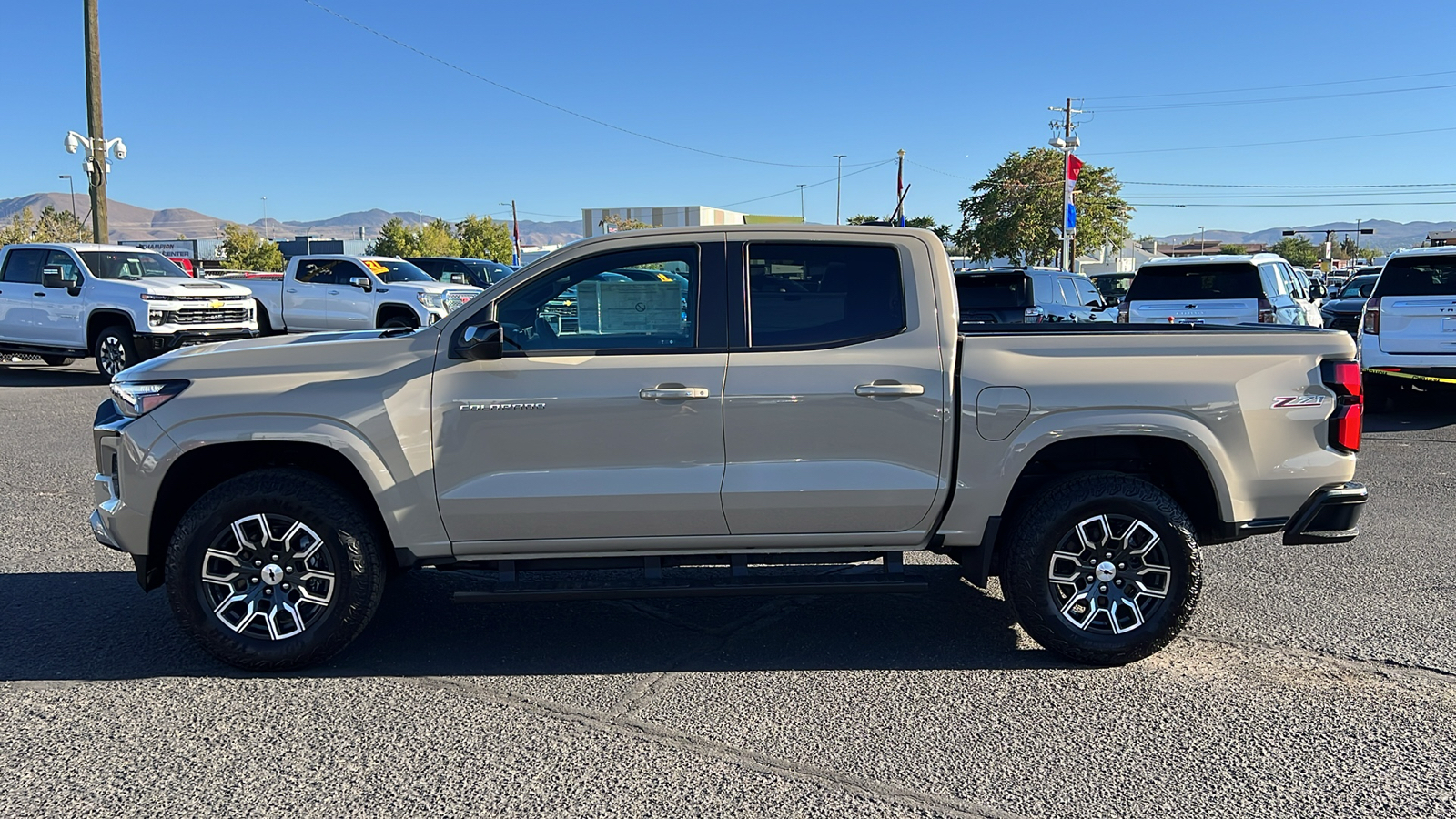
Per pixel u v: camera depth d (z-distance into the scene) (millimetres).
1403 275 11562
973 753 3703
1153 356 4445
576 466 4344
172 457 4289
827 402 4336
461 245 88875
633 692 4262
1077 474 4473
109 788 3424
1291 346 4496
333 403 4289
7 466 8906
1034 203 48281
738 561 4551
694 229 4492
